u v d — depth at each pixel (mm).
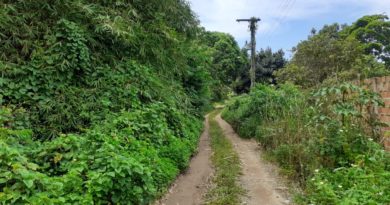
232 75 33938
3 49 5484
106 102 5730
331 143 4664
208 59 13344
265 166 6488
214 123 18234
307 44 17344
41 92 5445
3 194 2678
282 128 6926
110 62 6738
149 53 7887
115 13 7211
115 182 3443
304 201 4098
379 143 4855
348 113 4781
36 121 5180
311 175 4613
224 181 5348
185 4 10609
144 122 5766
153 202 4266
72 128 5398
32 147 4199
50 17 6168
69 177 3295
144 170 3699
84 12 6566
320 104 5602
